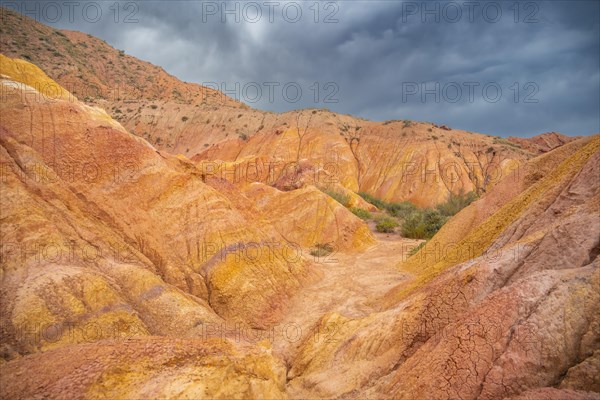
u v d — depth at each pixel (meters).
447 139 69.19
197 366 5.43
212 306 11.23
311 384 7.87
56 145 10.98
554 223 7.78
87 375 5.16
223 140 72.81
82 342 6.77
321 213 23.50
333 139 69.88
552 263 6.71
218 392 5.05
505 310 5.56
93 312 7.41
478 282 7.41
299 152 67.81
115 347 5.88
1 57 12.66
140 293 9.02
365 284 14.88
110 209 10.95
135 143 12.75
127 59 106.50
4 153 9.18
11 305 6.82
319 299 13.23
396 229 33.09
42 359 5.66
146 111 79.06
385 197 60.22
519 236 9.86
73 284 7.58
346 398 7.14
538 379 4.82
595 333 4.83
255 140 71.88
